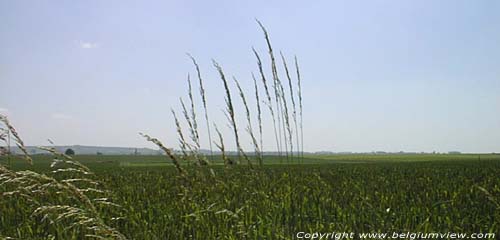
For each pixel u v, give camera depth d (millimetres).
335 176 13844
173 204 7168
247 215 5887
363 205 6770
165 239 4957
